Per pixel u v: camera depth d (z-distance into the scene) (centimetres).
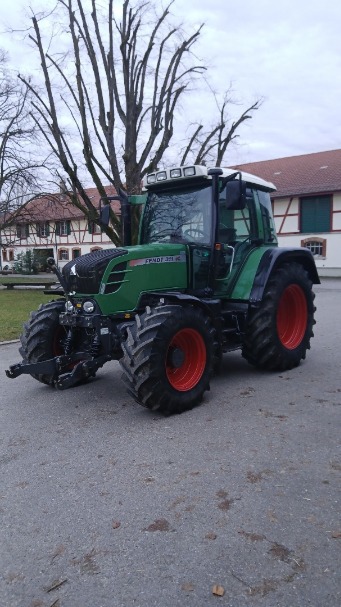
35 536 279
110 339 478
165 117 1520
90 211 1509
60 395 546
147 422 446
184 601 225
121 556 258
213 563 249
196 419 448
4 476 353
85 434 425
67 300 508
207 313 507
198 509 298
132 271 487
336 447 378
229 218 570
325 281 2216
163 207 587
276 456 365
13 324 1066
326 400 492
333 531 271
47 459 379
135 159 1495
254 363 609
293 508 295
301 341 631
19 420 470
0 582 243
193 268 538
